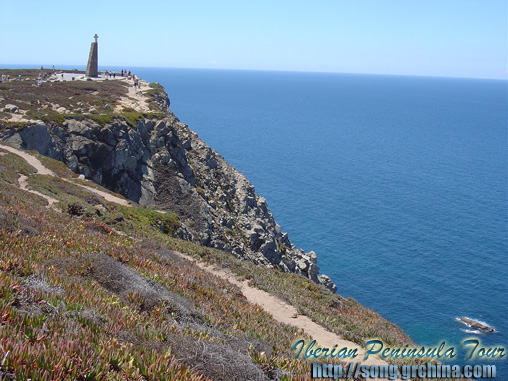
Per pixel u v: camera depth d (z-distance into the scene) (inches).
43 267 595.8
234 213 2460.6
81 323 431.8
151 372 367.9
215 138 7632.9
